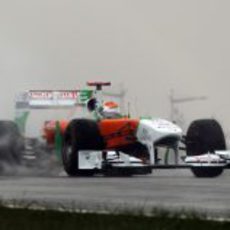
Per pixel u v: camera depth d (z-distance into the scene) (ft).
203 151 163.73
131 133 164.45
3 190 124.16
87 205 99.19
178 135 161.17
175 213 88.33
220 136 164.45
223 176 165.48
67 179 153.38
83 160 162.20
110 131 164.04
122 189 124.88
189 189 124.67
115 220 84.64
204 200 107.45
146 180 148.66
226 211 94.27
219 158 159.02
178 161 163.94
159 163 167.94
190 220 83.66
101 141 163.32
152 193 117.70
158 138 160.25
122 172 161.99
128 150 167.12
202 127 165.07
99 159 162.40
